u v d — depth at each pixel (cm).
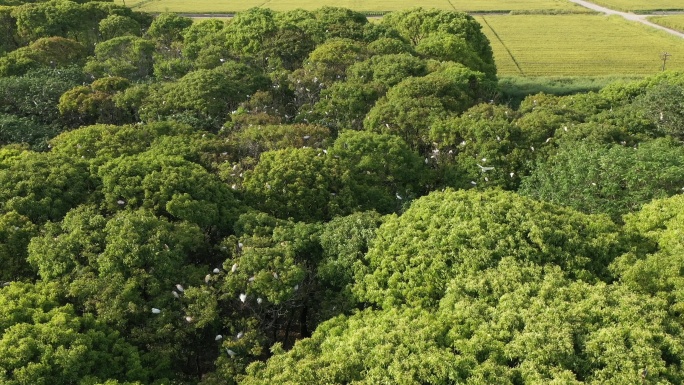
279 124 4059
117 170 2920
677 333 1881
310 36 5969
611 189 2961
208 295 2256
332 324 2202
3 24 6569
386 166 3547
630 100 4697
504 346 1852
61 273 2295
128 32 6644
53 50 5659
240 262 2389
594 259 2325
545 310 1953
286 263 2388
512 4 14050
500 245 2302
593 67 8075
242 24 6159
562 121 3878
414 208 2711
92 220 2505
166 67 5409
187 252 2566
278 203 3114
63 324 1989
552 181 3209
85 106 4350
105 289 2173
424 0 14725
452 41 5959
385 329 2003
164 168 2980
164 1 14388
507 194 2694
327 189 3225
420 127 3938
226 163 3378
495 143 3594
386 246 2466
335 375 1834
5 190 2741
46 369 1823
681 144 3794
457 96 4444
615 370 1725
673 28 10544
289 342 2617
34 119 4425
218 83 4566
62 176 2877
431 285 2245
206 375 2128
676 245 2302
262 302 2308
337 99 4478
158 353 2088
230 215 2886
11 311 2039
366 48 5528
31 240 2450
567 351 1788
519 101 6306
